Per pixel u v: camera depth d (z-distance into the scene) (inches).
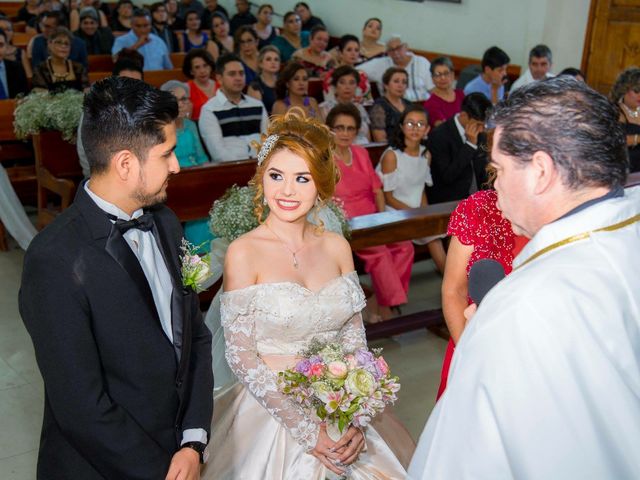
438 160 187.5
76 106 191.2
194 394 71.6
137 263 64.2
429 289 192.1
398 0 404.5
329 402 74.5
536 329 43.8
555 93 45.8
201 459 70.2
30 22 418.9
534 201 47.3
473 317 47.9
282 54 380.2
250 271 80.6
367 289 169.9
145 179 63.4
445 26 378.0
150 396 65.5
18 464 116.9
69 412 61.6
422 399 138.6
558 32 321.1
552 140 45.1
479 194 82.1
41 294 60.4
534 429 43.8
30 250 61.8
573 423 43.3
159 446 65.8
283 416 78.2
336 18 454.9
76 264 60.9
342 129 168.9
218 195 171.6
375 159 202.8
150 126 61.7
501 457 44.9
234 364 79.4
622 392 43.3
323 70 340.2
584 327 43.6
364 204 174.1
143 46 361.1
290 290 79.4
